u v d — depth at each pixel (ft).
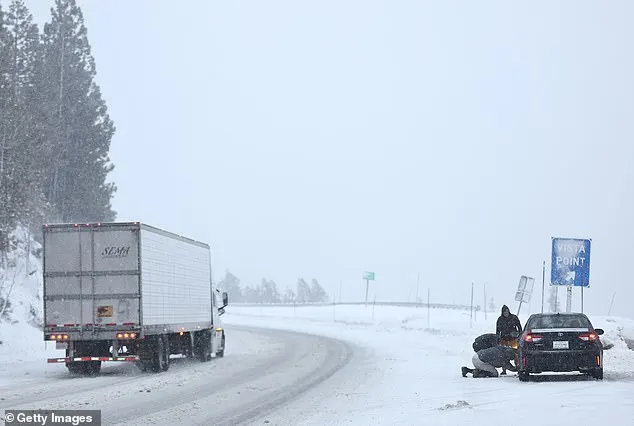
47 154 161.48
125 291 81.87
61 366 97.30
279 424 46.37
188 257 99.60
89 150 193.67
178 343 96.99
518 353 66.18
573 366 63.10
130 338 81.41
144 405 55.88
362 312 274.57
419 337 154.71
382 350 123.13
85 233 82.58
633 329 127.54
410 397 58.18
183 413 51.55
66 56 194.18
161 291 88.12
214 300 112.37
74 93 193.57
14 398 60.03
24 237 164.35
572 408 46.21
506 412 46.16
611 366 81.82
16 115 129.90
